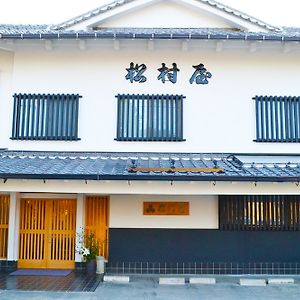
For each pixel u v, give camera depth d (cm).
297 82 1242
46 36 1140
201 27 1329
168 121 1217
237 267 1227
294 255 1234
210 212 1248
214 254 1232
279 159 1148
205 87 1236
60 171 962
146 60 1242
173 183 974
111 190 977
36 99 1228
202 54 1246
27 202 1294
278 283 1120
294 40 1142
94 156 1172
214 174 951
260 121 1221
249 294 994
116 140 1212
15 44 1207
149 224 1244
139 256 1232
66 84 1237
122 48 1232
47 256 1274
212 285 1091
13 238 1250
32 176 939
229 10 1270
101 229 1278
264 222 1241
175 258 1231
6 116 1251
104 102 1230
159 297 952
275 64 1248
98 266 1210
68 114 1220
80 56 1246
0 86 1262
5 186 980
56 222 1286
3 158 1123
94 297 938
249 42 1175
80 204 1260
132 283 1099
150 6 1328
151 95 1227
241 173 963
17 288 1012
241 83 1241
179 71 1240
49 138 1211
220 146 1213
